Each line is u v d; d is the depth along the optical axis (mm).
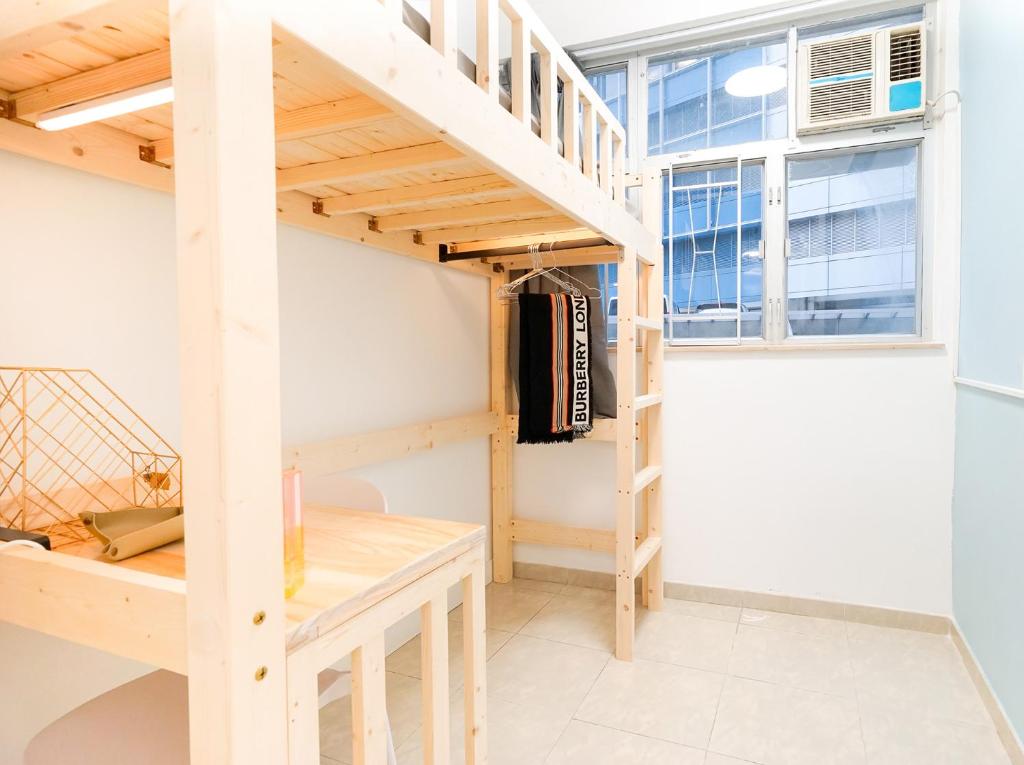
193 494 674
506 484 3264
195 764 699
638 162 3113
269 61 702
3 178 1261
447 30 1151
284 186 1752
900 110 2617
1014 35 1842
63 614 830
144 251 1551
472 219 2174
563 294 2785
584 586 3209
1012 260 1840
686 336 3068
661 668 2338
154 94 1056
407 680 2248
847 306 2830
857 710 2047
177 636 727
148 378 1557
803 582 2836
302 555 905
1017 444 1790
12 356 1280
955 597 2549
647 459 2957
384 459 2348
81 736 1061
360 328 2326
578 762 1793
